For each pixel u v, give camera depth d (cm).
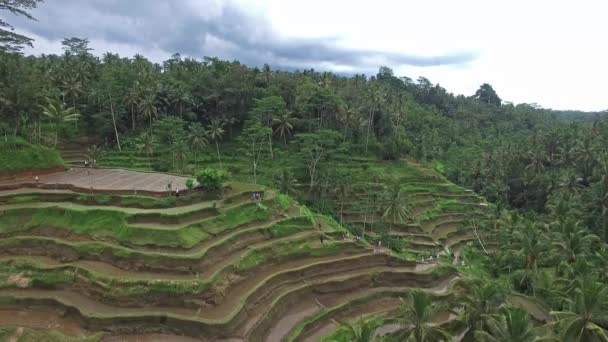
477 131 14775
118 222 3909
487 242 7500
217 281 3559
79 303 3231
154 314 3170
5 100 5466
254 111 8300
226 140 9425
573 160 9738
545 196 9412
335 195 7700
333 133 7806
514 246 5709
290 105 9638
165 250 3712
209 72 9800
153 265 3534
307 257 4675
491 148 12225
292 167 8219
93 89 8781
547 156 10181
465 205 8531
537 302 4778
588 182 8831
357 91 10912
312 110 9369
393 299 4547
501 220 7150
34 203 4206
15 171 4784
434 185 9031
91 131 8888
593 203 7088
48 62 10156
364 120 9788
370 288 4619
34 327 3055
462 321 3425
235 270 3875
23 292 3341
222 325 3186
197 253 3712
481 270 6253
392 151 9756
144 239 3738
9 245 3697
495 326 2866
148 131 8800
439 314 4216
